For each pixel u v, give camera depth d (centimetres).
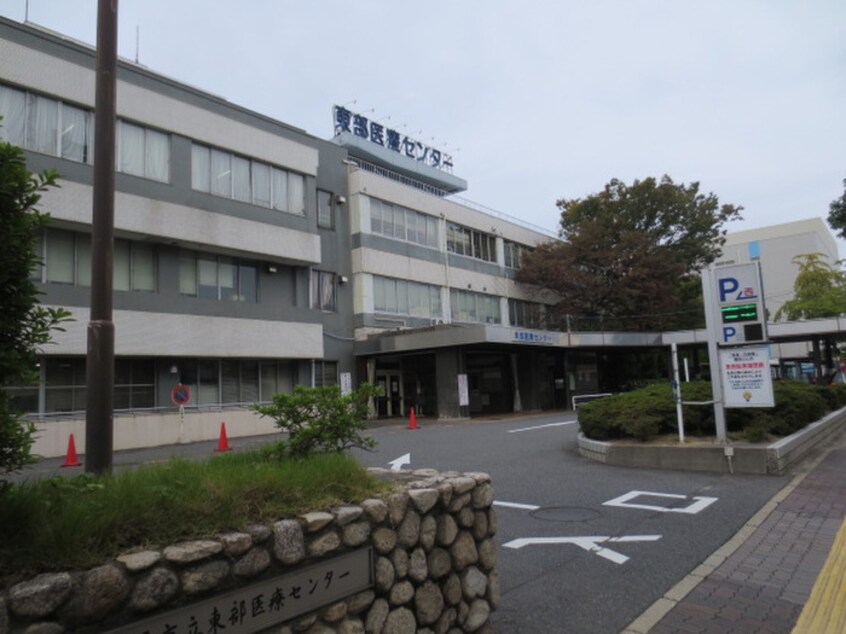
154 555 242
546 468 1089
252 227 2222
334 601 306
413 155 4569
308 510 314
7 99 1667
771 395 1012
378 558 335
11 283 264
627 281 3584
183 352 2003
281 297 2420
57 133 1748
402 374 2980
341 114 4100
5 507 239
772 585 505
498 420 2405
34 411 1672
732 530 667
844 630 411
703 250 3947
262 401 2300
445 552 381
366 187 2834
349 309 2752
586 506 791
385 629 332
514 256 3788
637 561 571
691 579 520
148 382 1973
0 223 256
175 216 1998
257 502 301
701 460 1017
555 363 3447
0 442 258
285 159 2400
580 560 578
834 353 5128
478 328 2409
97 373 428
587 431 1253
